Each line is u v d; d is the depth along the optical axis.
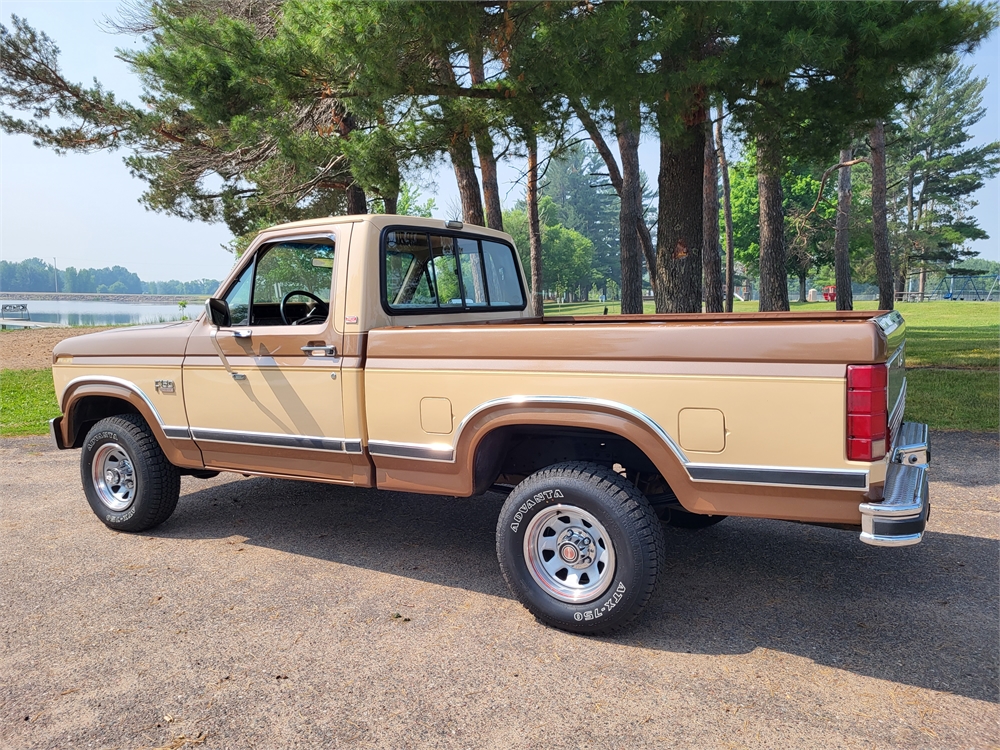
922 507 2.99
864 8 7.01
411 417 3.95
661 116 7.62
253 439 4.57
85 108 14.41
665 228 9.31
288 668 3.29
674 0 6.85
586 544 3.58
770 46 7.07
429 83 8.52
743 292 91.44
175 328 4.93
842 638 3.47
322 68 8.51
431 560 4.65
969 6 7.46
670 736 2.73
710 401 3.18
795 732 2.74
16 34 13.80
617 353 3.37
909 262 63.94
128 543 5.04
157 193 16.19
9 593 4.18
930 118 65.69
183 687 3.14
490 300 5.33
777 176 10.80
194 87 9.10
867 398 2.91
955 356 15.23
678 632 3.57
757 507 3.18
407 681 3.16
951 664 3.21
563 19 7.36
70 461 7.91
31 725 2.88
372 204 14.64
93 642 3.56
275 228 4.54
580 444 4.05
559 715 2.88
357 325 4.12
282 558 4.71
